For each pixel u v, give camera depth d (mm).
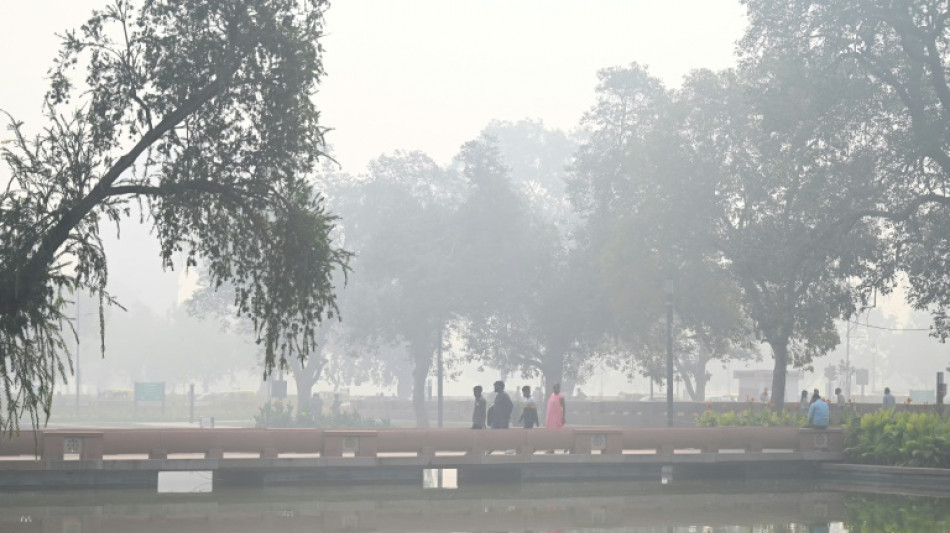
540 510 38219
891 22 69688
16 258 29094
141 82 31484
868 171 77125
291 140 31844
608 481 51281
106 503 39000
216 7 31484
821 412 55906
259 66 31734
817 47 76250
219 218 32562
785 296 85750
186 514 35844
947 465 50625
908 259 79562
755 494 44969
